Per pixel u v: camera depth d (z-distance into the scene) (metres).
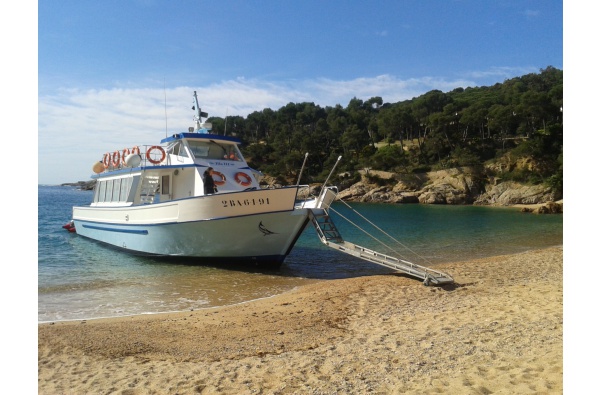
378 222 40.78
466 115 97.19
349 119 126.25
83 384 5.99
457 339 7.04
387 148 99.00
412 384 5.35
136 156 18.92
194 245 16.52
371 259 14.04
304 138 101.44
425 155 96.81
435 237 28.31
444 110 103.62
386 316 9.50
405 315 9.44
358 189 86.12
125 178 20.23
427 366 5.93
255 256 16.22
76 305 11.55
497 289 11.74
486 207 70.44
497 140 96.38
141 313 10.79
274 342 7.91
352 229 33.06
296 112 151.50
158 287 13.77
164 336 8.38
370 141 110.81
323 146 108.56
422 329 8.00
